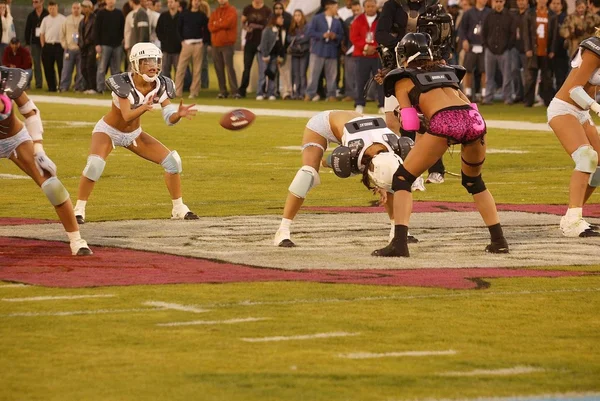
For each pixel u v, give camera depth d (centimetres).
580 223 3142
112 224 3369
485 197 2878
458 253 2858
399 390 1664
